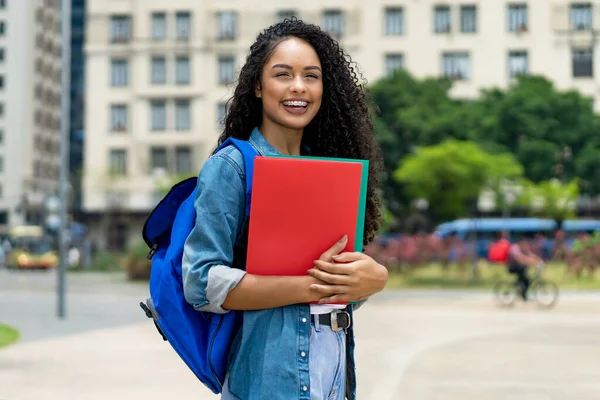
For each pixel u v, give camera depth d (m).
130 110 52.66
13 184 64.19
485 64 50.97
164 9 52.44
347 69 2.68
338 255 2.25
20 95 64.81
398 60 51.44
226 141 2.34
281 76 2.42
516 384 8.01
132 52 52.56
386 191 45.66
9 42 65.00
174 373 8.41
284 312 2.24
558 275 29.95
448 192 31.70
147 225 2.40
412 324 14.41
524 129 44.78
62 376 8.20
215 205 2.22
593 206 51.06
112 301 19.44
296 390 2.20
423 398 7.19
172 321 2.27
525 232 44.62
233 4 52.16
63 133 14.88
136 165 52.50
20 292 23.09
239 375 2.24
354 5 51.47
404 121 44.06
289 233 2.22
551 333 12.95
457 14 51.19
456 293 23.88
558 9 50.62
